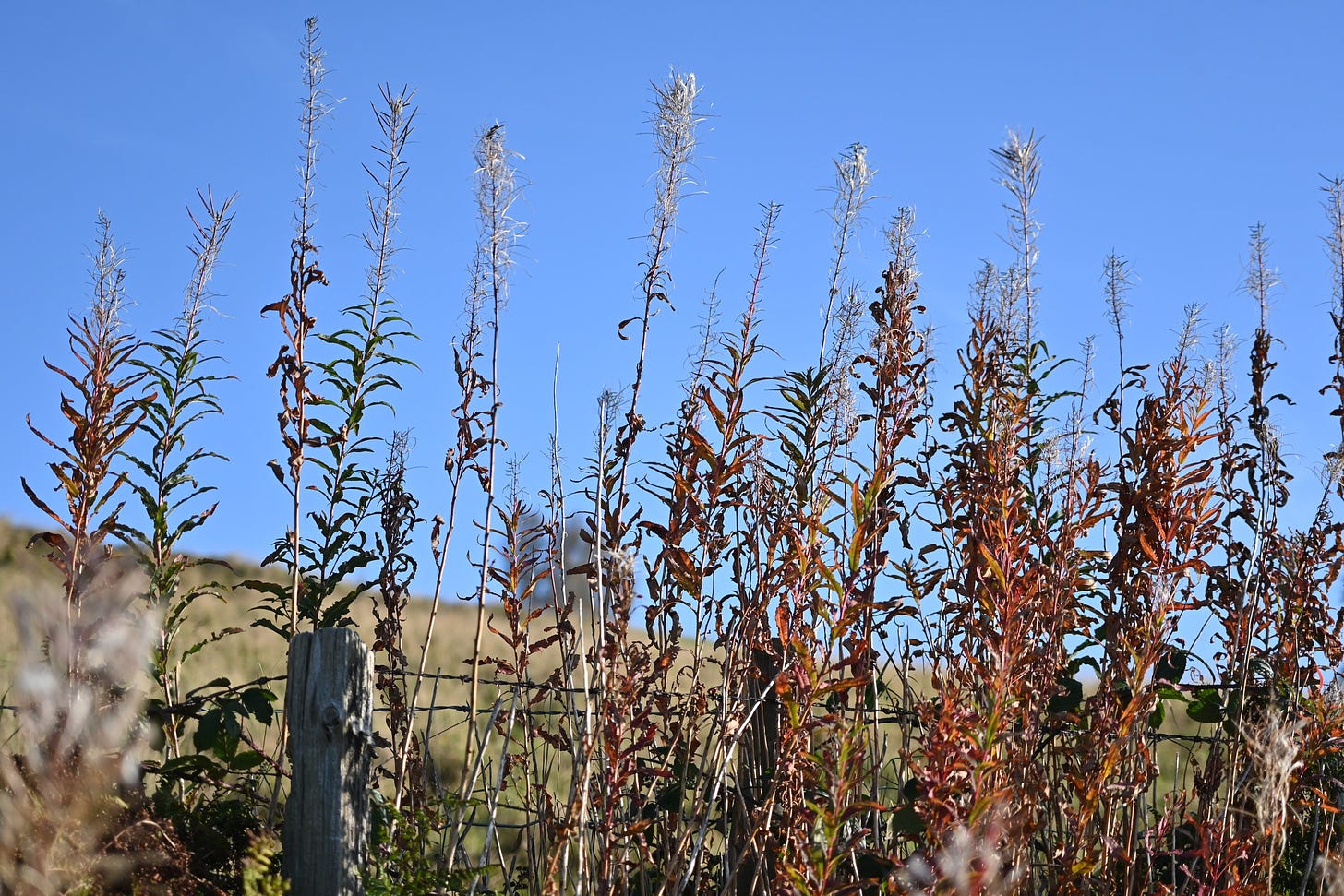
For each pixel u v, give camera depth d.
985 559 3.60
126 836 3.09
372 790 3.70
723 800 3.72
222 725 3.71
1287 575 4.12
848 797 3.20
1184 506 3.73
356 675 3.49
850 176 4.24
